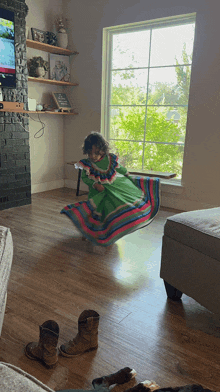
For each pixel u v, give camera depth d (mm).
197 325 1594
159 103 3881
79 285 1947
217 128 3402
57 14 4289
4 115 3385
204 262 1518
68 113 4355
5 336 1451
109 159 2650
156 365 1306
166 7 3492
